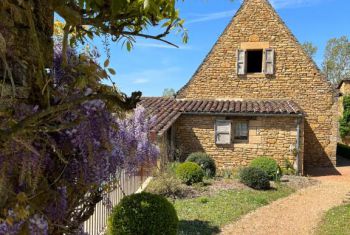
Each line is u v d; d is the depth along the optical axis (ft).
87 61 5.48
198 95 48.67
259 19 46.91
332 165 45.50
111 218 14.57
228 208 26.89
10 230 4.02
